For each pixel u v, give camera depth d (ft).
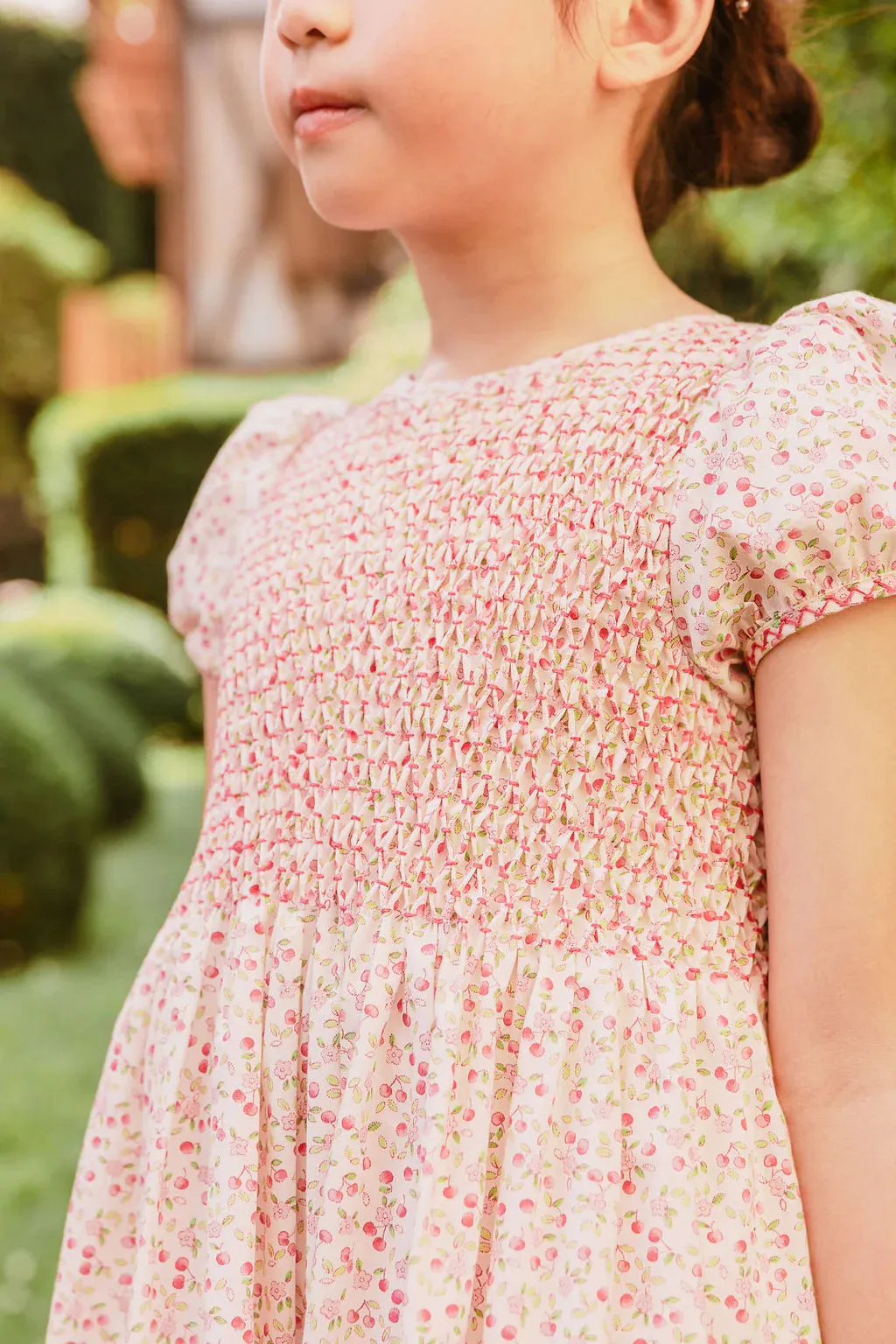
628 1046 2.95
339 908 3.23
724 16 3.95
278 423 4.09
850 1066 2.79
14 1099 14.11
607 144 3.45
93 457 37.58
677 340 3.29
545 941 3.03
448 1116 2.92
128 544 38.14
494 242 3.45
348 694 3.31
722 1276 2.83
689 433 3.10
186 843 26.73
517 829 3.08
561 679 3.08
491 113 3.18
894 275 9.23
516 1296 2.81
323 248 35.45
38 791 18.48
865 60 8.04
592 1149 2.87
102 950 19.43
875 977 2.78
